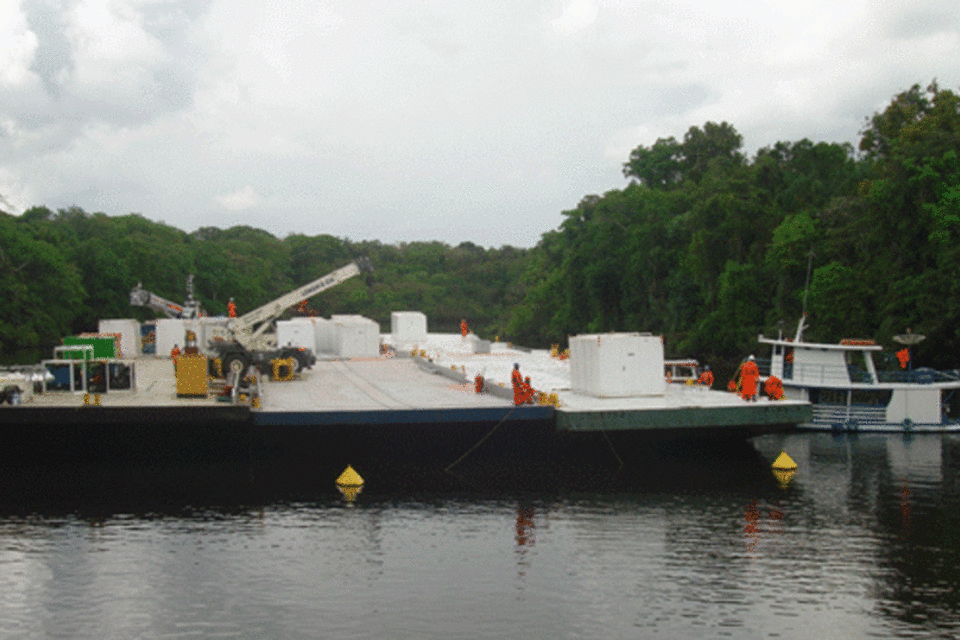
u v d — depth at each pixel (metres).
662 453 30.28
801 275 66.00
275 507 24.17
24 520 22.81
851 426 37.44
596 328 98.62
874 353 52.88
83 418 27.44
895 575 18.52
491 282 165.38
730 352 74.44
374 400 31.72
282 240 182.50
